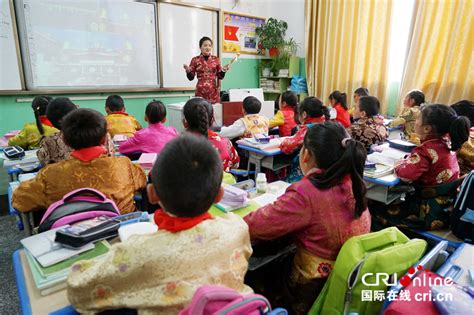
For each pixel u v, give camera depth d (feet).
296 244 3.79
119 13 13.65
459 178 5.60
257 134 9.48
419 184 5.89
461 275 3.21
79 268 2.52
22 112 11.94
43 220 3.61
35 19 11.76
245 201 4.36
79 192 3.88
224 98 13.29
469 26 11.28
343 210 3.44
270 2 19.58
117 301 2.26
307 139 3.64
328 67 16.33
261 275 4.24
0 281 6.42
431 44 12.39
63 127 4.31
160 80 15.33
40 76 12.16
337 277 3.10
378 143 8.57
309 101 8.09
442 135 5.62
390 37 14.15
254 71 19.56
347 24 15.24
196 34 16.21
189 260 2.26
